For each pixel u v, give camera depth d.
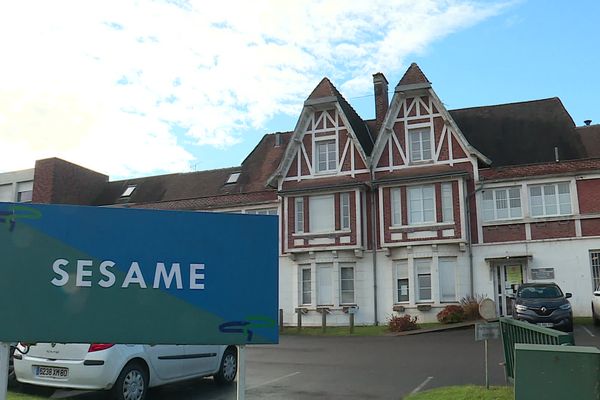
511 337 9.37
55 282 6.08
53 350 9.53
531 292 19.22
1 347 5.96
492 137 28.09
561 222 24.30
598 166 24.09
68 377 9.34
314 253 27.45
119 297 6.15
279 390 11.12
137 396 9.72
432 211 25.92
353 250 26.81
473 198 25.70
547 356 5.71
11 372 11.15
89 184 38.75
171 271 6.27
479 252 25.16
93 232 6.21
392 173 27.16
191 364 10.98
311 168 28.62
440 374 12.34
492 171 25.67
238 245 6.47
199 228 6.41
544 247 24.34
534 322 17.80
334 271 27.02
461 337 19.27
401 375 12.42
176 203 32.91
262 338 6.36
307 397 10.40
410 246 25.80
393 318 23.00
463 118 29.92
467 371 12.57
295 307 27.42
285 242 28.12
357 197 27.08
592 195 24.08
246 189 32.78
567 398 5.59
